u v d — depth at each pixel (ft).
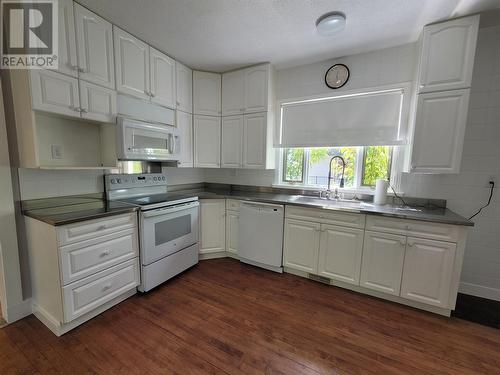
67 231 5.21
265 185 10.53
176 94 8.80
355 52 8.05
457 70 6.11
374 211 6.72
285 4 5.60
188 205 8.45
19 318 5.90
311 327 5.85
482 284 7.21
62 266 5.15
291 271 8.63
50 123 6.22
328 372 4.58
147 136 7.53
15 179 5.72
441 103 6.35
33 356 4.83
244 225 9.17
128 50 6.94
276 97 9.72
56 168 5.53
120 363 4.71
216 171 11.75
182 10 5.86
